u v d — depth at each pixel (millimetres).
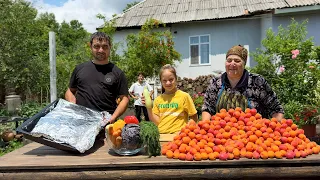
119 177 1975
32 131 2217
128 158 2141
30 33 11594
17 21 10828
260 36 12508
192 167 2004
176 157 2102
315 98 5977
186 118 3297
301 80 6262
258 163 1998
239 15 12117
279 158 2043
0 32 10719
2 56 10617
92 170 1994
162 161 2020
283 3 12148
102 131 2691
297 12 11188
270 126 2301
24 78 11062
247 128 2291
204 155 2033
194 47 13250
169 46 10844
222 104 2838
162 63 10578
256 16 12008
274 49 6918
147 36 10586
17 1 11367
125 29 13469
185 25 13250
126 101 3117
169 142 2357
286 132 2256
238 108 2492
